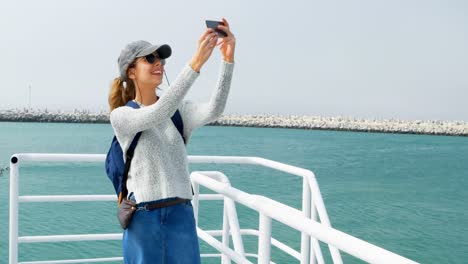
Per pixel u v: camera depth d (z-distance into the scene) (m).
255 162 3.52
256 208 1.97
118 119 1.98
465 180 42.94
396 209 26.48
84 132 137.25
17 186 3.20
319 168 53.00
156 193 2.05
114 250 14.98
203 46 1.85
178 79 1.86
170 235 2.04
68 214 19.72
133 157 2.07
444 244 18.59
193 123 2.14
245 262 2.23
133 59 2.07
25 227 17.61
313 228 1.56
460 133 181.12
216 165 49.12
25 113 188.75
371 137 159.62
